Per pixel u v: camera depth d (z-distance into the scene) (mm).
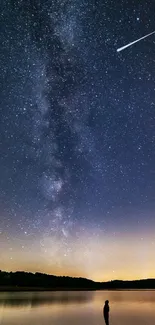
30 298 57625
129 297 69688
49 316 25438
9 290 102188
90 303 44594
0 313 28625
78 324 19500
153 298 64000
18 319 23094
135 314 26984
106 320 14891
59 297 64625
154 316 25109
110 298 63719
